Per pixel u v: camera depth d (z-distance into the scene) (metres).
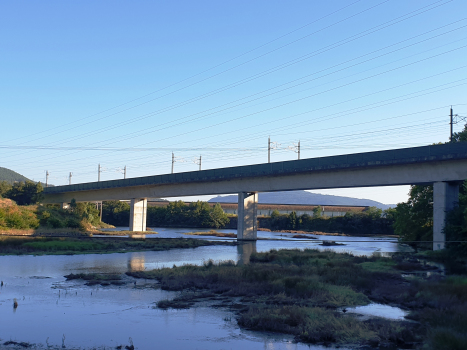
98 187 123.06
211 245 74.75
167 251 60.72
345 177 66.31
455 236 47.78
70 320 19.73
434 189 54.28
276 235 120.44
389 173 59.97
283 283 27.53
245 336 17.72
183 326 19.03
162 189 105.56
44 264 40.53
